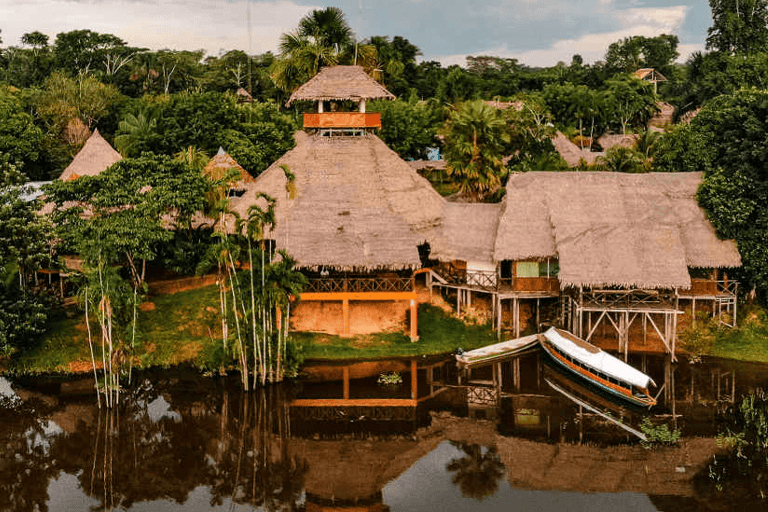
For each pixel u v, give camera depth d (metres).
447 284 42.81
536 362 39.16
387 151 47.31
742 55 71.00
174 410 33.19
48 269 43.47
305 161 45.91
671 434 30.11
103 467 28.17
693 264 39.47
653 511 24.58
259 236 35.31
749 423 31.06
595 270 38.28
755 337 39.38
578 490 26.23
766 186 38.56
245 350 34.66
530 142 63.97
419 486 26.75
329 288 39.59
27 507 25.25
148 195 41.16
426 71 112.50
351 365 38.03
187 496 26.19
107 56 108.62
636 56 119.12
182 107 60.88
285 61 54.38
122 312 34.59
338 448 29.86
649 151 60.47
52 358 37.34
